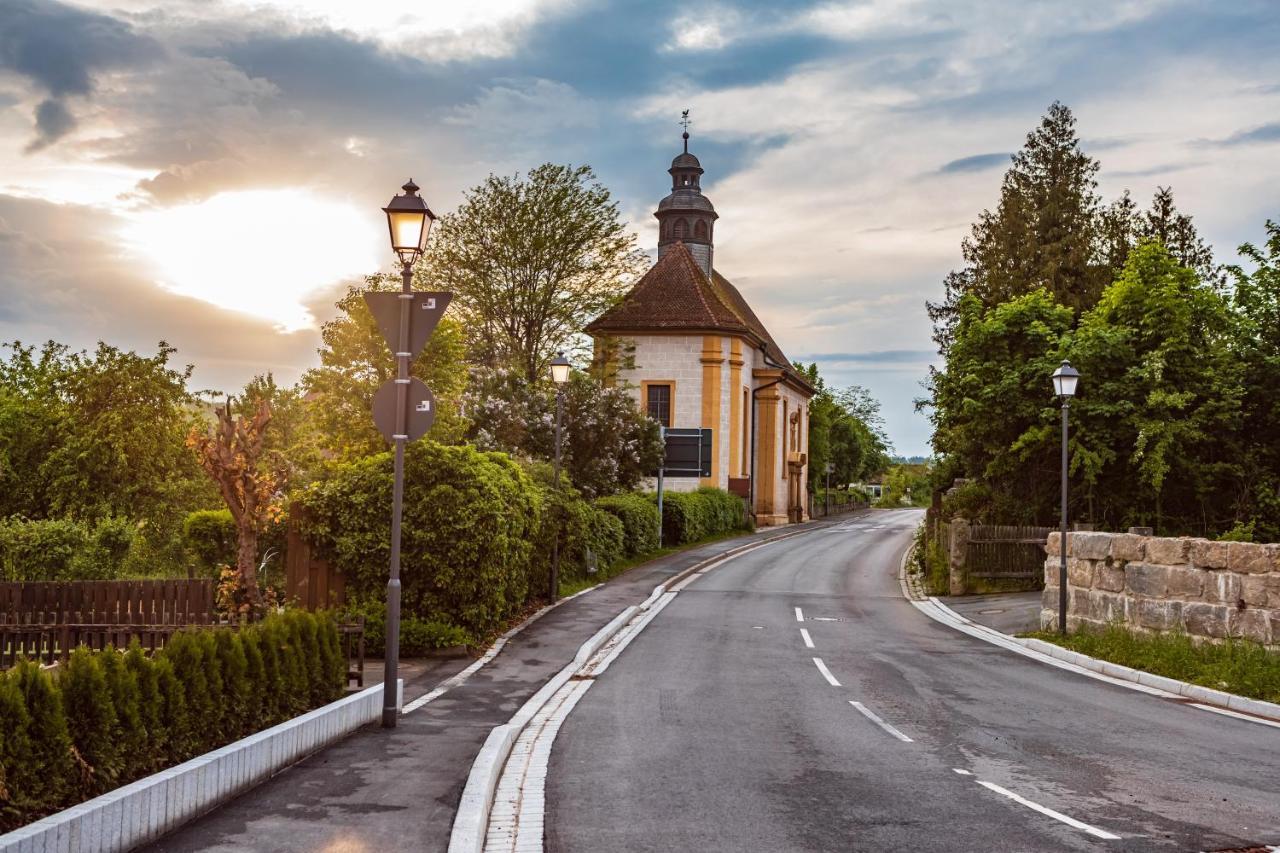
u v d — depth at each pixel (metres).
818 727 11.76
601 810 8.06
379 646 16.20
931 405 36.97
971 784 9.12
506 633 19.25
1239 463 28.11
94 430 33.31
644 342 53.38
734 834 7.43
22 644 14.17
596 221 44.75
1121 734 11.70
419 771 8.59
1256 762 10.33
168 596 15.17
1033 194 45.78
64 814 5.72
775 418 59.84
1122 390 28.62
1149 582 18.11
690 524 43.59
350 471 17.33
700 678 15.28
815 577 33.53
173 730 7.64
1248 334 28.83
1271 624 15.38
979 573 29.64
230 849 6.39
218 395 35.66
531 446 35.16
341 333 27.66
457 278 44.19
